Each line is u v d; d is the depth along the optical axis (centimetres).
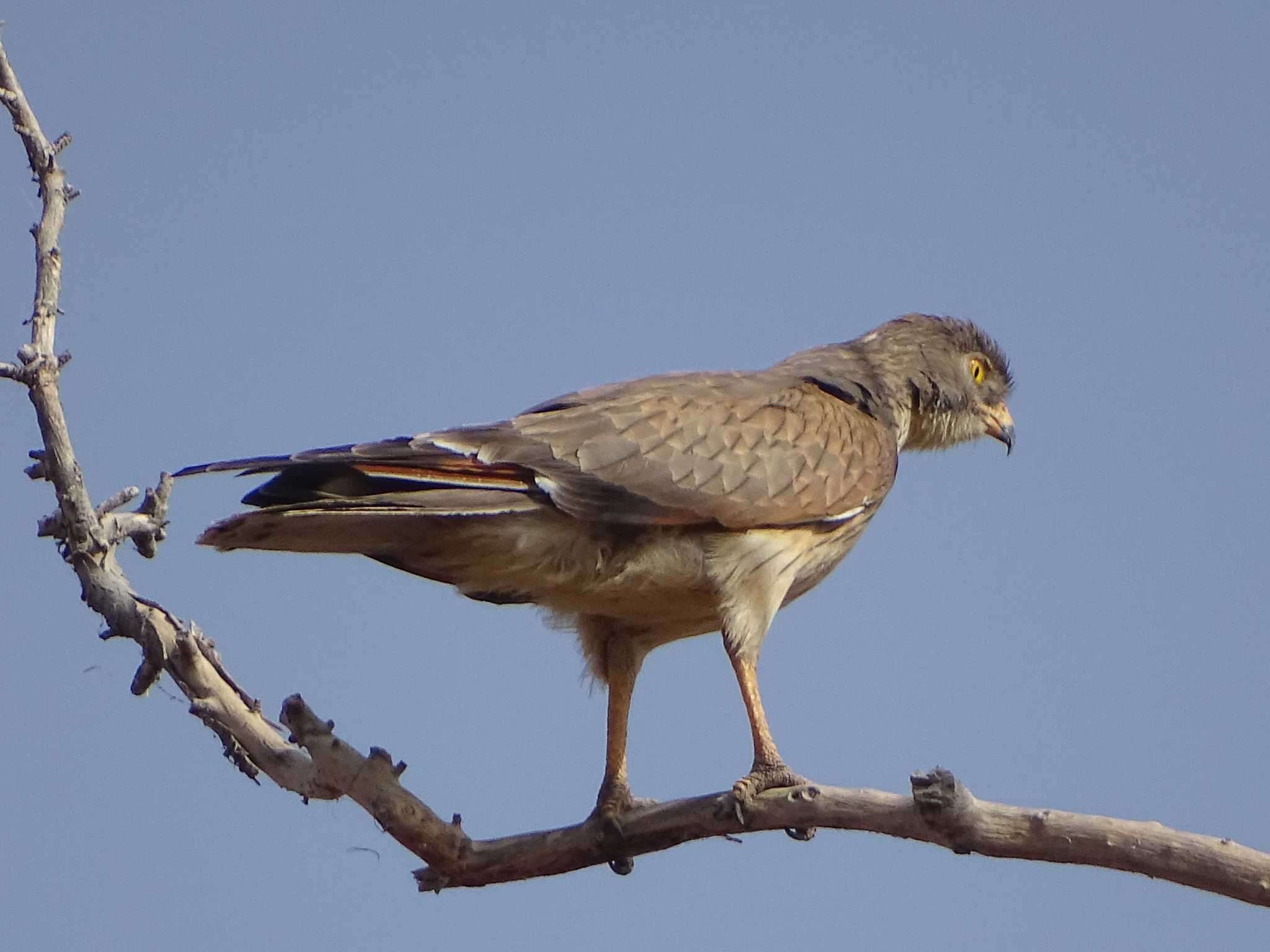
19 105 1005
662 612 1203
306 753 1055
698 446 1172
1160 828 870
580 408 1169
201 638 1049
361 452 1080
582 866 1075
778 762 1065
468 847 1069
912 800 934
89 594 1050
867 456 1276
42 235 1009
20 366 999
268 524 1040
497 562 1133
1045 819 891
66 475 1017
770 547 1183
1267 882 838
